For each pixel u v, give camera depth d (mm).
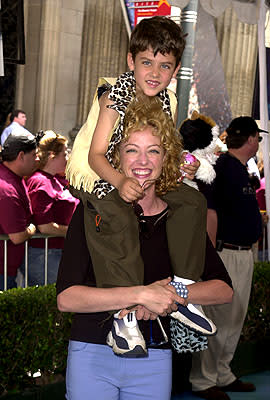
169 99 2879
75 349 2596
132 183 2416
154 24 2740
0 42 4723
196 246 2617
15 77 11867
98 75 12328
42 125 11836
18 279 5066
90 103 12336
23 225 4672
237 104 12625
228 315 4965
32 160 4738
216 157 4988
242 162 5039
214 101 6410
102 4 12172
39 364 4406
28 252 5082
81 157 2779
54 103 11953
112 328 2521
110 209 2480
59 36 11828
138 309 2496
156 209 2631
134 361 2588
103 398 2578
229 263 4953
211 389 5008
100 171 2543
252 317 5727
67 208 5133
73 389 2594
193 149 4648
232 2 6016
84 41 12211
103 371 2574
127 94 2660
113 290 2457
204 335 2668
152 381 2619
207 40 6379
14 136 4695
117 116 2627
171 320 2732
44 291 4434
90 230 2508
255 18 6109
